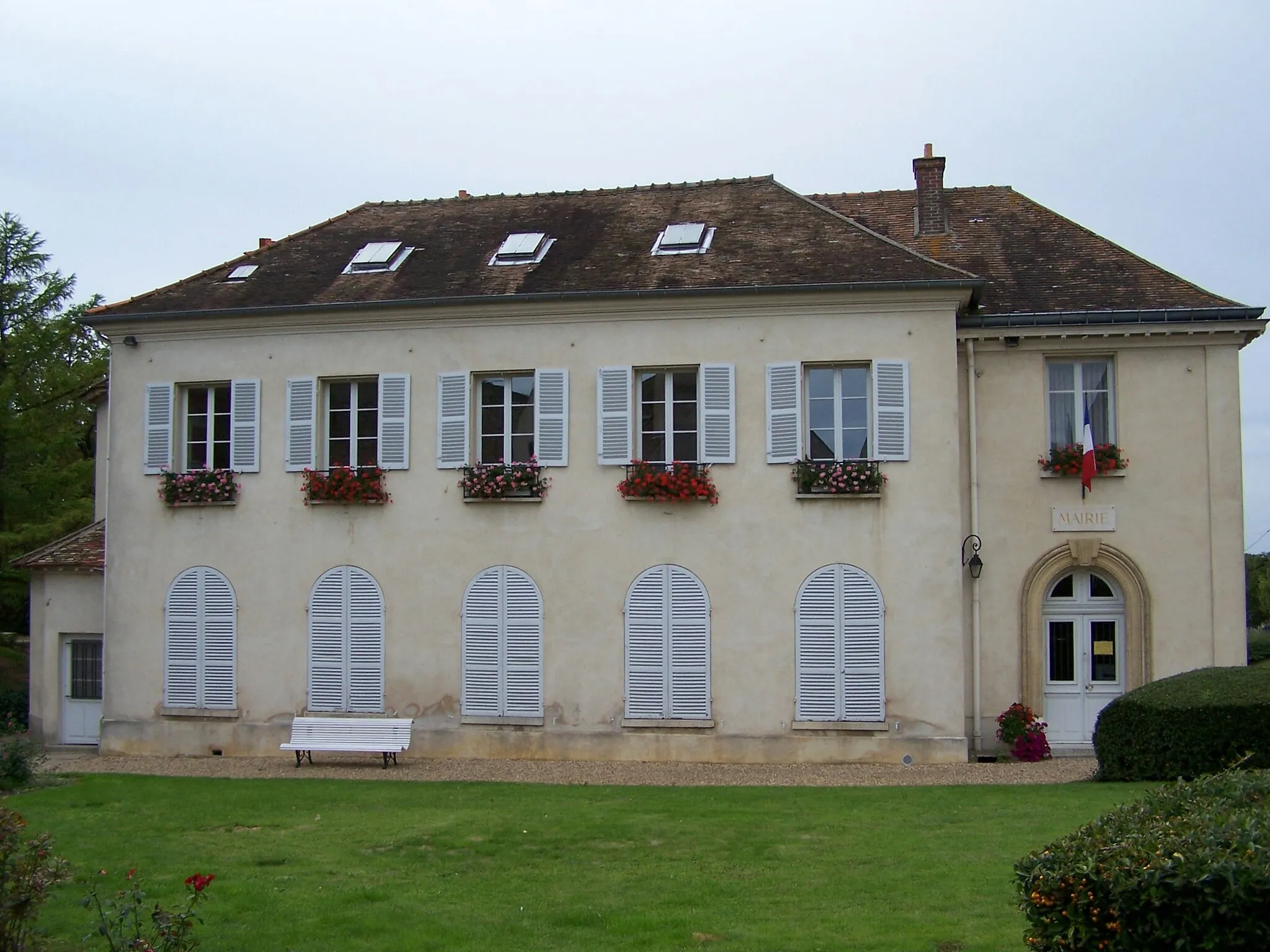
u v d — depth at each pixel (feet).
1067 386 63.67
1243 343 61.93
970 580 62.44
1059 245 69.82
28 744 56.59
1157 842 19.06
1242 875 17.78
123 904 26.37
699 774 57.21
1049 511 62.39
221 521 66.85
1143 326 61.46
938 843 37.93
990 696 61.87
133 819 44.73
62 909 32.17
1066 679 62.44
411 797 49.32
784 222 68.85
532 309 63.57
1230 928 17.95
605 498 62.69
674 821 42.75
